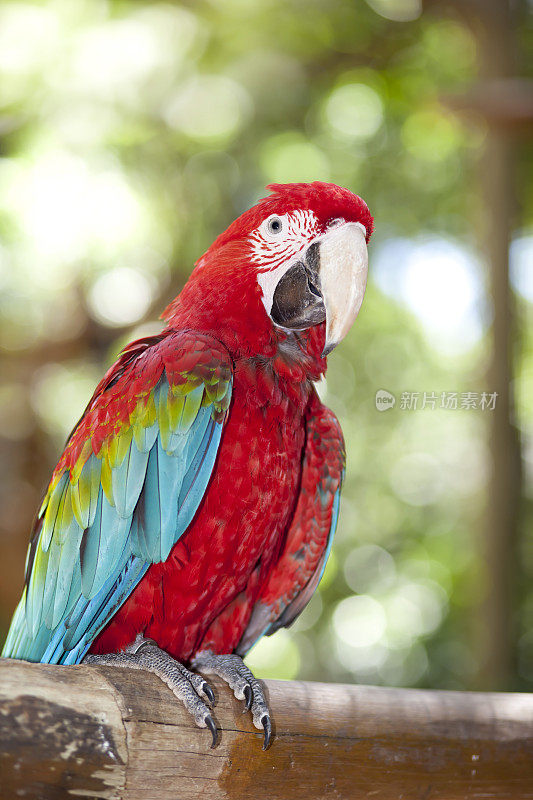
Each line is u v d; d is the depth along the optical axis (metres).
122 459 2.91
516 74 7.62
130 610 2.90
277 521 3.08
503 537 7.14
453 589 8.74
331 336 3.15
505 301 7.19
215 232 8.90
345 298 3.16
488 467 7.17
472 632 7.83
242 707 2.63
